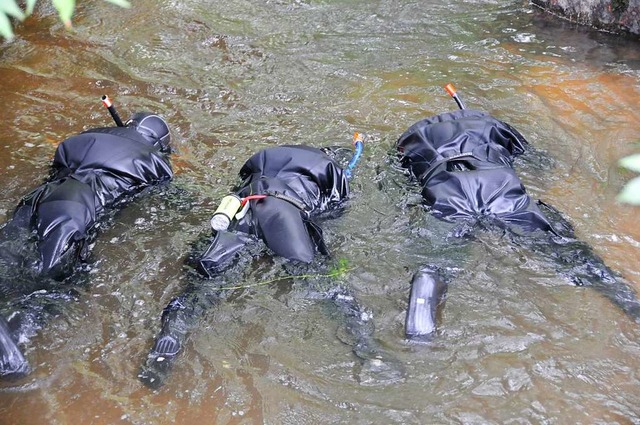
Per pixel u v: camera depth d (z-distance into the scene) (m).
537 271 3.85
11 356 3.32
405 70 6.64
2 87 6.42
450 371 3.26
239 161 5.18
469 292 3.73
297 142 5.45
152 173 4.64
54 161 4.59
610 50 6.95
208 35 7.50
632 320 3.50
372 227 4.26
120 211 4.46
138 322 3.64
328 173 4.32
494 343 3.41
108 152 4.50
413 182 4.61
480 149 4.50
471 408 3.06
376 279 3.87
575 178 4.79
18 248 3.97
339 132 5.58
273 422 3.04
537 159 4.97
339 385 3.22
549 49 7.01
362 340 3.47
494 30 7.50
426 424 2.99
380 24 7.70
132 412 3.11
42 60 6.96
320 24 7.74
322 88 6.35
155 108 6.04
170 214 4.47
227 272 3.85
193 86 6.43
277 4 8.30
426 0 8.32
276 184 4.11
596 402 3.06
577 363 3.27
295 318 3.62
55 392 3.22
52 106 6.09
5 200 4.69
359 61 6.86
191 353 3.42
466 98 6.04
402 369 3.29
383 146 5.27
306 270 3.84
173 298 3.71
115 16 7.99
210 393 3.20
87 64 6.88
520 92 6.12
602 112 5.73
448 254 4.00
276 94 6.25
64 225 3.93
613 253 4.05
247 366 3.35
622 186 4.70
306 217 4.04
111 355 3.43
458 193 4.17
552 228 4.08
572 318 3.54
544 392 3.12
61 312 3.67
